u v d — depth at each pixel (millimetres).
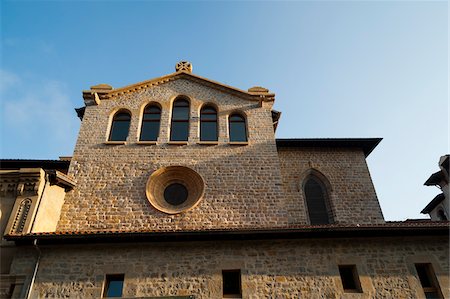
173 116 18031
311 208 16594
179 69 20359
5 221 12336
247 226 13945
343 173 17547
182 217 14023
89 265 11117
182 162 15859
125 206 14258
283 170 17500
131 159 15844
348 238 11930
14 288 10602
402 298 10766
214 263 11273
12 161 16328
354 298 10688
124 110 17938
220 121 17688
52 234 10938
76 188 14750
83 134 16656
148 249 11531
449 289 11008
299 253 11578
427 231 11711
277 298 10602
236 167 15852
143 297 10445
